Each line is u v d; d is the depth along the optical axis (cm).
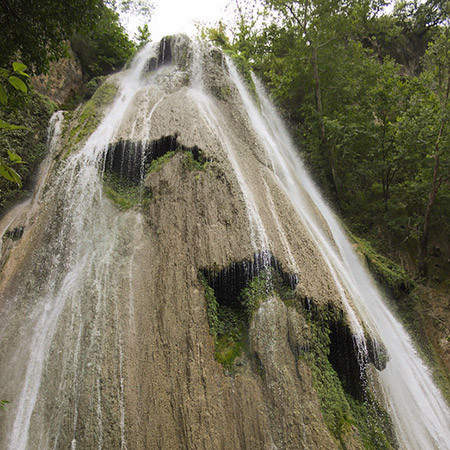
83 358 586
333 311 679
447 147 1059
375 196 1380
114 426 524
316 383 584
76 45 1559
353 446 540
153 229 739
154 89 1162
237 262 684
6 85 657
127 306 638
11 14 636
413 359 903
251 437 522
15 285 703
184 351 584
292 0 1449
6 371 602
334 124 1291
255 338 604
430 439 728
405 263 1209
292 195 980
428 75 1221
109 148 880
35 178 1059
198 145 854
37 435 534
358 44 1559
